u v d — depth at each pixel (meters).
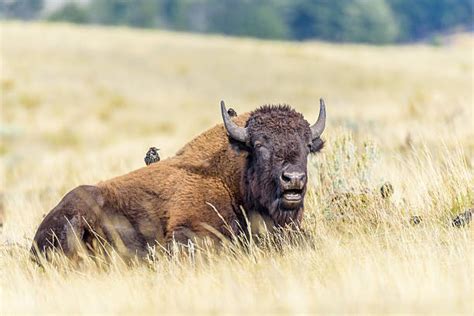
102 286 31.30
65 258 34.72
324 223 38.22
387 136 73.94
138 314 26.91
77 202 35.88
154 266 33.84
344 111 129.00
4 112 175.00
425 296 26.17
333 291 27.42
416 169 43.56
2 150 139.88
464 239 32.94
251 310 25.98
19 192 71.75
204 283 29.80
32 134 156.38
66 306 29.02
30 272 34.34
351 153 43.03
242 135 35.12
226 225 35.47
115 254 35.12
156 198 35.94
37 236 35.81
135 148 114.44
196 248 34.34
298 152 34.25
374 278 28.02
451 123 74.31
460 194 39.25
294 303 25.77
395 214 38.16
